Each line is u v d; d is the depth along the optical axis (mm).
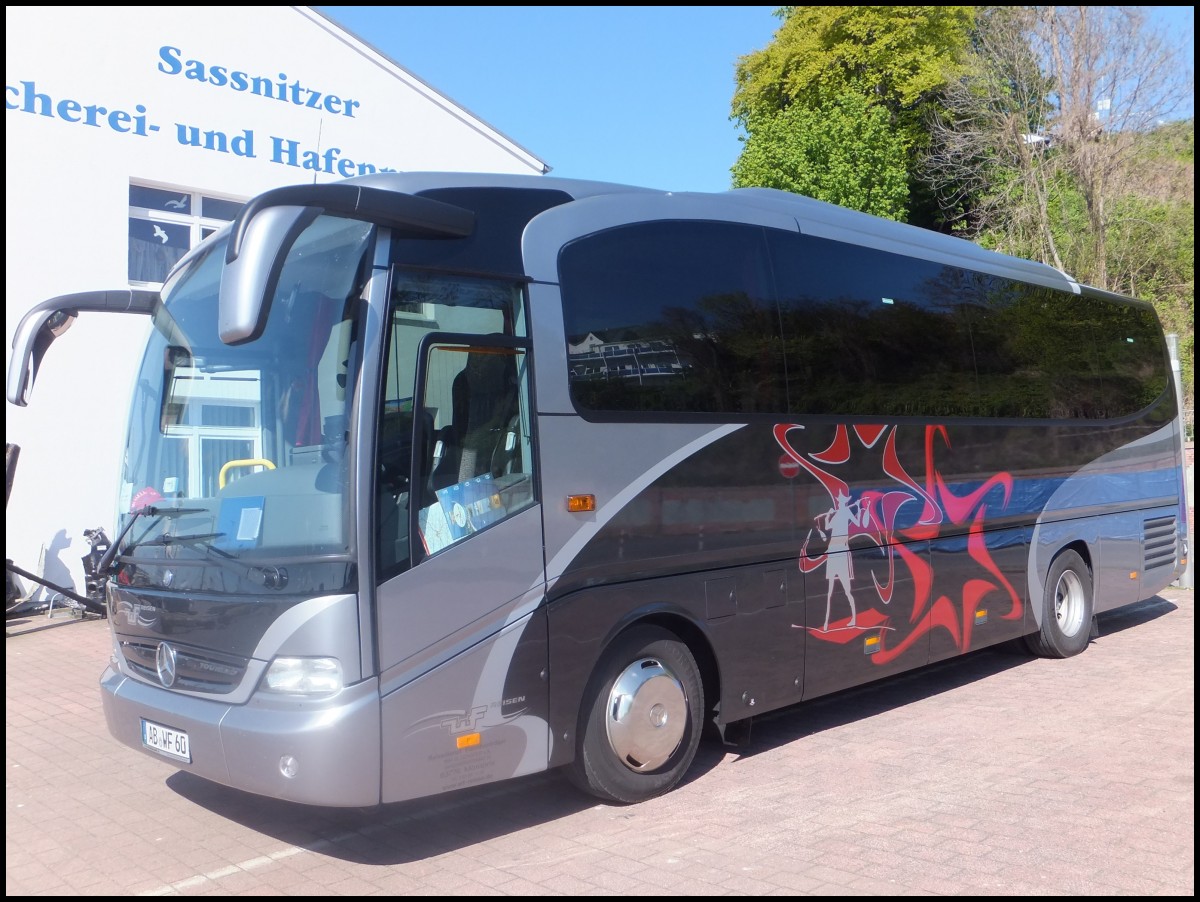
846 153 28656
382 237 5070
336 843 5461
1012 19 27141
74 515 12695
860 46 32750
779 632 6715
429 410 5105
